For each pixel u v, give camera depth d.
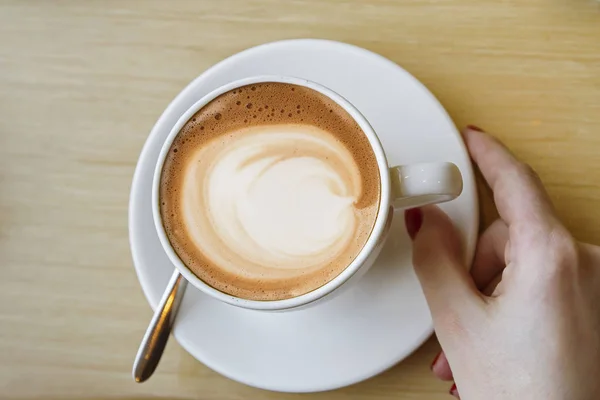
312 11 0.40
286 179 0.34
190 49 0.40
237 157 0.34
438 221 0.36
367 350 0.36
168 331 0.36
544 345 0.32
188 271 0.33
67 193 0.39
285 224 0.33
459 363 0.33
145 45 0.40
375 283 0.36
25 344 0.38
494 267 0.37
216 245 0.33
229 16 0.40
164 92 0.40
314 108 0.34
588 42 0.39
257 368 0.36
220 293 0.33
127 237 0.39
